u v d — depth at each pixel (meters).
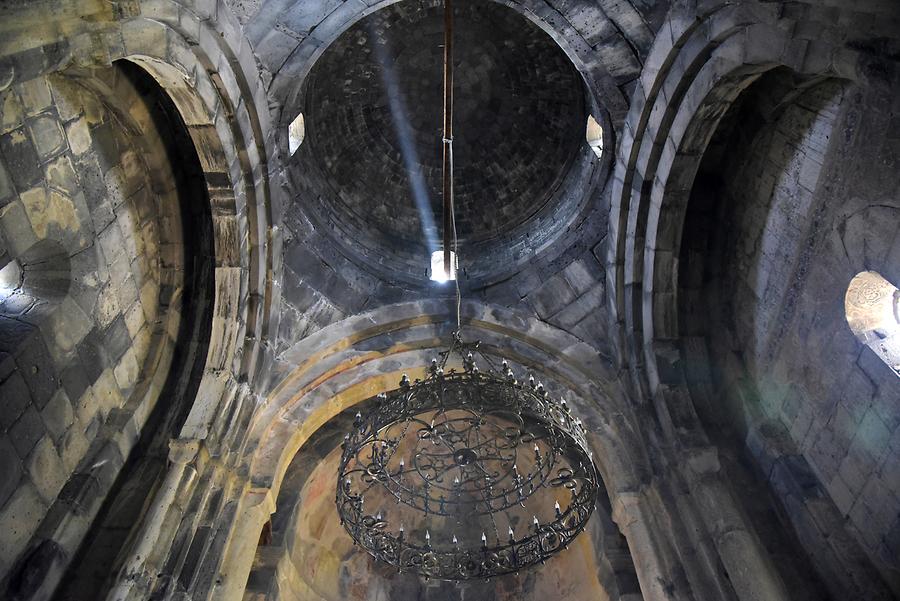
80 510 6.65
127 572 6.24
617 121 9.43
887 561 6.40
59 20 5.46
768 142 8.23
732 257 8.96
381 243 12.01
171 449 7.37
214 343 8.37
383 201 12.98
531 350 9.80
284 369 9.12
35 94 6.38
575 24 9.06
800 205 7.61
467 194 13.41
